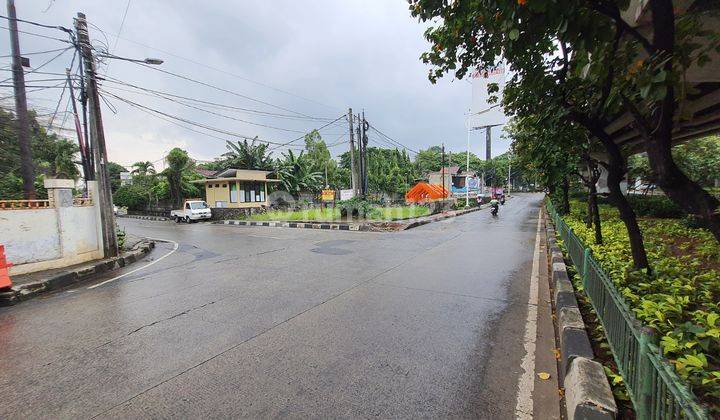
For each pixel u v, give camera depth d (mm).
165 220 29078
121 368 3283
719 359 2510
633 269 4715
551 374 3035
